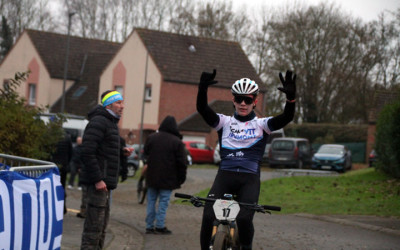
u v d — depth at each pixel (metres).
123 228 11.70
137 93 47.38
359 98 53.59
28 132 9.92
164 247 9.55
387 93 23.33
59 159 13.05
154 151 10.97
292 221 13.24
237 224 6.18
